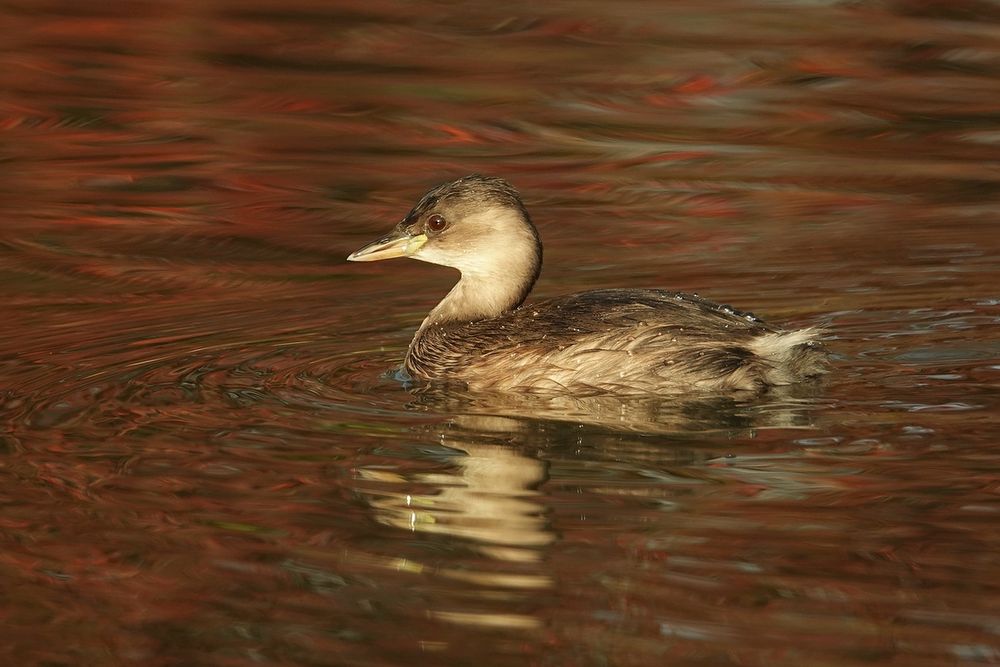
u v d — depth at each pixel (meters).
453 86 24.53
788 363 12.55
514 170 21.06
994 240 17.61
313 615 8.52
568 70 25.25
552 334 12.84
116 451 11.18
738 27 27.41
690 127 22.88
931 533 9.36
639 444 11.26
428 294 16.55
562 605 8.52
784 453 10.91
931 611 8.30
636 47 26.34
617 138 22.36
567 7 28.62
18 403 12.37
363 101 23.78
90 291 16.47
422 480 10.58
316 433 11.62
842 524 9.54
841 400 12.07
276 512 10.01
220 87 24.28
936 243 17.55
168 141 22.00
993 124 22.80
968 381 12.47
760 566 8.94
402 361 13.85
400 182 20.58
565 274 16.75
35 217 19.17
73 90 23.97
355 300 16.25
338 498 10.25
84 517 9.93
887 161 21.30
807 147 22.00
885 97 24.00
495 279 13.95
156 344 14.34
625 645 8.02
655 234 18.38
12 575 9.08
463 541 9.48
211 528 9.74
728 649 7.93
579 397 12.62
